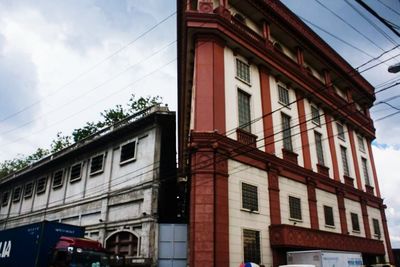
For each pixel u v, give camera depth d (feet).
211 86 57.52
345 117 90.89
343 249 67.56
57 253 46.85
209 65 58.90
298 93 78.54
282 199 62.39
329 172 80.18
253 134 61.87
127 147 79.00
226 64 62.23
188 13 60.85
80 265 45.55
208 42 60.59
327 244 63.26
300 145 73.72
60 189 95.76
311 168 73.97
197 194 50.19
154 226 64.23
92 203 80.74
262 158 61.36
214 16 61.05
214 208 49.75
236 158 56.39
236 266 49.52
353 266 54.13
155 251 62.28
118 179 76.95
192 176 51.78
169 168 78.89
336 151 86.38
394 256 103.35
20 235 55.21
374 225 91.50
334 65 93.09
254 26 74.23
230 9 69.67
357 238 74.23
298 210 65.36
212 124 54.95
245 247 52.31
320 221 70.33
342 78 96.58
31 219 103.24
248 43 66.44
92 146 88.48
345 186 83.10
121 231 69.56
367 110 110.32
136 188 71.00
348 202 83.25
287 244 54.19
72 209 86.79
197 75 58.34
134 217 68.44
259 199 57.62
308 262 49.29
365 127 103.24
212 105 56.18
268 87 69.97
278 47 79.46
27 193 112.27
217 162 52.70
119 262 50.16
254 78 67.82
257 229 55.16
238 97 62.90
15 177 119.34
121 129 79.25
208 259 46.34
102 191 79.56
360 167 95.61
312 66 90.94
